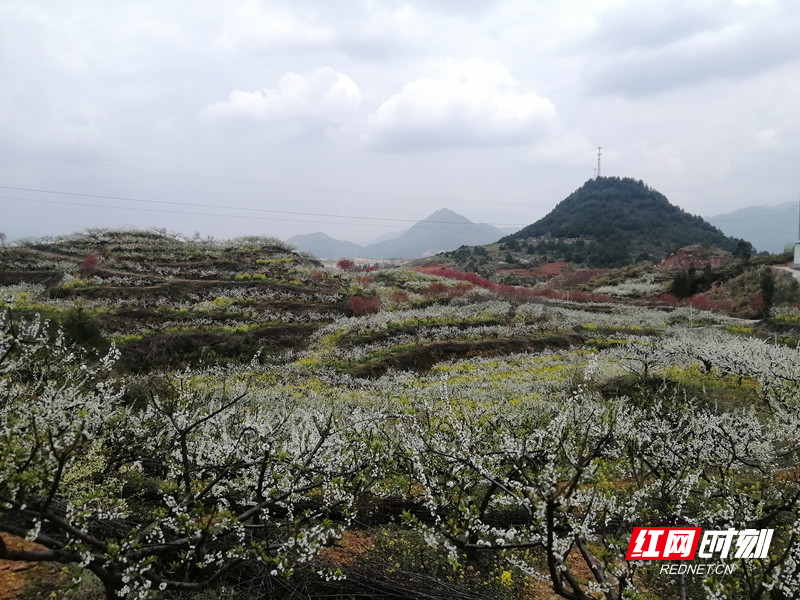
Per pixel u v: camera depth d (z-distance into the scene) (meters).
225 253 50.56
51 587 5.99
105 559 5.04
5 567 6.21
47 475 5.11
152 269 42.50
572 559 8.32
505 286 58.72
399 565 7.61
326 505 7.84
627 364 23.19
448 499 8.14
